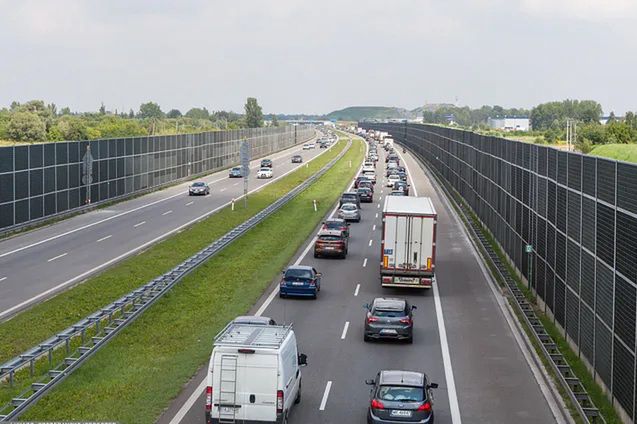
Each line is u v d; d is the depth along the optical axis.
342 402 23.16
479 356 28.78
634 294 21.33
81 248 52.00
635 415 20.86
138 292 34.22
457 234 62.03
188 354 27.83
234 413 19.05
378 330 30.14
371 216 73.81
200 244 54.50
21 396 21.94
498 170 55.91
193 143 114.25
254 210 75.19
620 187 23.31
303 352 28.97
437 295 40.16
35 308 34.41
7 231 57.72
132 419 20.95
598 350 25.61
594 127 125.62
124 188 84.75
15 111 169.38
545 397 23.94
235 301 37.09
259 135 166.12
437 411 22.56
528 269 41.47
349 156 167.38
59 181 67.50
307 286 38.19
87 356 26.50
